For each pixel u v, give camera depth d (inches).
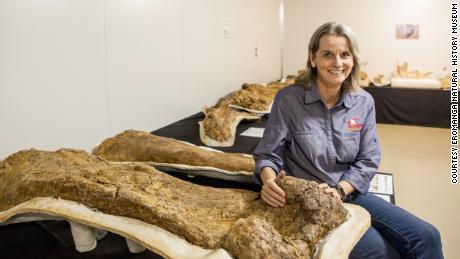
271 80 246.7
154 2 106.7
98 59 87.8
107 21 89.6
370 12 262.8
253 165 70.6
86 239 48.1
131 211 43.9
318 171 66.3
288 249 40.6
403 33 259.4
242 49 184.5
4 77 67.5
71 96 81.6
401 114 238.8
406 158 174.7
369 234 60.2
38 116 74.6
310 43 65.4
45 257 50.6
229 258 38.7
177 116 125.0
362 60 64.6
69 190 45.6
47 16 74.3
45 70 75.0
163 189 51.8
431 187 140.6
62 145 80.7
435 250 59.4
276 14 249.8
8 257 50.7
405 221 61.0
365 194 67.5
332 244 43.5
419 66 260.8
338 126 65.8
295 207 48.4
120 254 50.9
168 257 40.0
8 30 67.4
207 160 71.9
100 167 55.0
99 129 90.4
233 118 113.3
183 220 43.0
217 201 51.9
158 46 110.6
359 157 68.1
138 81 102.9
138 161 73.7
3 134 68.3
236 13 172.6
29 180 48.3
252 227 40.4
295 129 66.6
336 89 64.7
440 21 251.6
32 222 59.4
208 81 147.1
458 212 120.0
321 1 270.4
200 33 136.9
